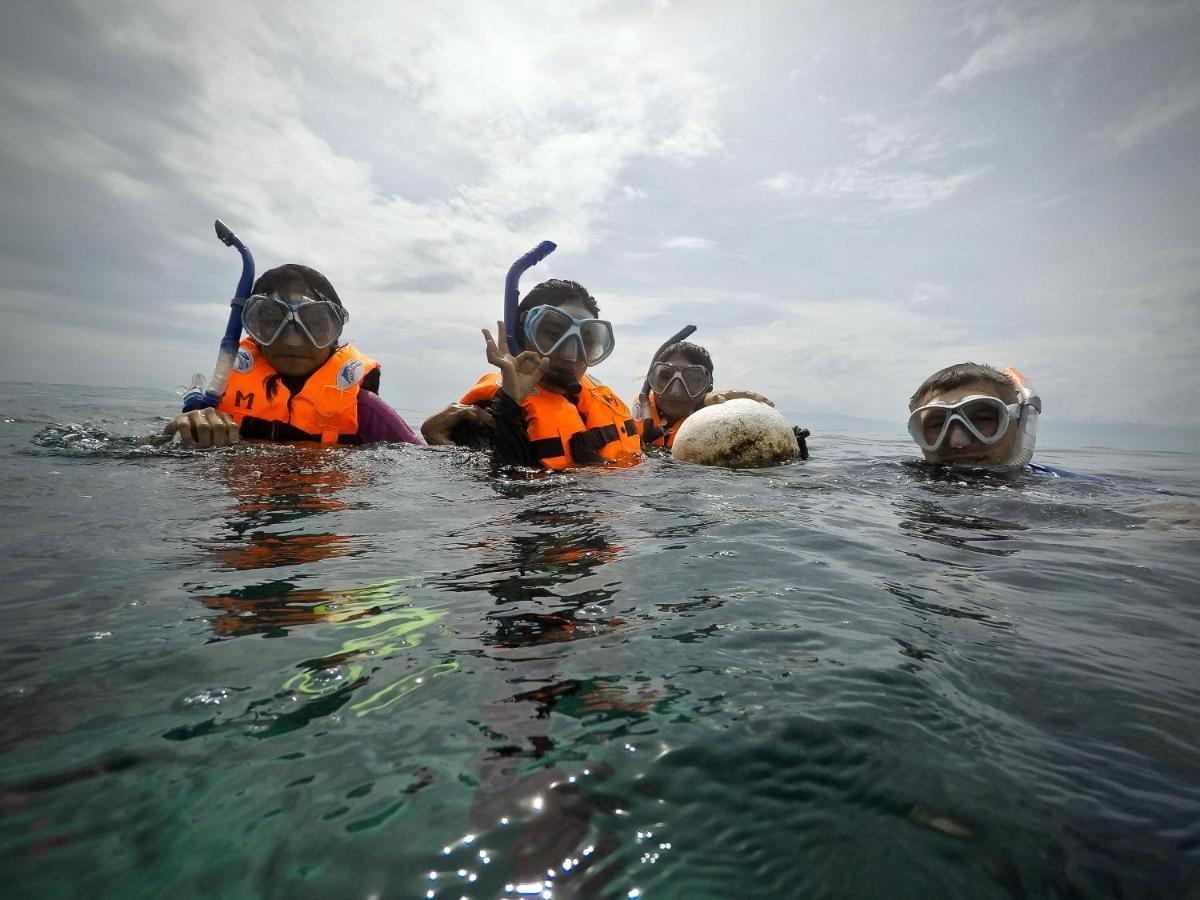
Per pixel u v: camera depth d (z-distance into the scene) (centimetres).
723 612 33
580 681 25
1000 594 39
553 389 99
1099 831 18
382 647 28
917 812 18
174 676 25
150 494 59
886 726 23
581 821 18
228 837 17
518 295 94
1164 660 30
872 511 64
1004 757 21
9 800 18
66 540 43
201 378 105
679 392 145
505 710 23
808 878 16
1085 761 21
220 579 36
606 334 105
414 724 22
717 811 18
